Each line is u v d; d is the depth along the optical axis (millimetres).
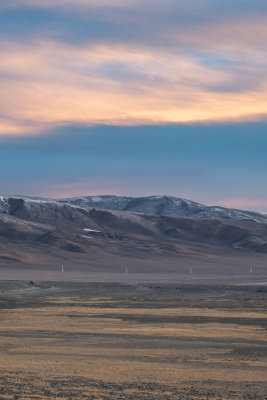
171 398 26906
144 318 78312
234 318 77750
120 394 27516
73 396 26547
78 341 54312
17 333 61562
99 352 46250
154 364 39531
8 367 36938
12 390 27781
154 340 55062
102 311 89688
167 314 84125
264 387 30531
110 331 63312
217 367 38500
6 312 89250
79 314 84750
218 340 55031
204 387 30266
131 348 49094
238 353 46281
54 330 64562
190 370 36844
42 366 37594
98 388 29078
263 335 59094
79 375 33750
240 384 31469
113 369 36656
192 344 51938
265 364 40250
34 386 29109
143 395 27453
